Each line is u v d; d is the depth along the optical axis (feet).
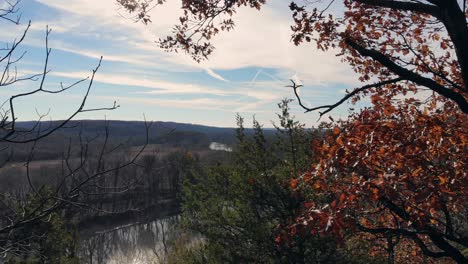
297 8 17.61
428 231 21.04
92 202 8.77
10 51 7.30
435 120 20.68
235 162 40.57
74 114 7.83
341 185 20.18
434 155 19.84
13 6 7.36
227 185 39.78
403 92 24.07
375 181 17.46
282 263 34.60
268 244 35.09
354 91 15.99
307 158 35.22
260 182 36.19
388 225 29.14
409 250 44.75
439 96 24.79
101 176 8.60
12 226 7.72
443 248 23.22
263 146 39.11
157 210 168.35
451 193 16.71
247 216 37.37
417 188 18.30
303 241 33.91
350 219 16.70
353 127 21.33
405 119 23.07
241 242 38.06
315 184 20.53
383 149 18.75
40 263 30.22
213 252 38.63
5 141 7.03
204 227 40.14
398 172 18.71
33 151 7.62
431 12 14.55
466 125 22.03
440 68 23.24
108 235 142.10
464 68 14.39
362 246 36.99
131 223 154.61
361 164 18.63
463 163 19.04
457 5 14.11
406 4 14.83
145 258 137.18
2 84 7.23
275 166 38.09
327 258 34.88
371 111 23.29
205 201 40.29
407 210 20.10
